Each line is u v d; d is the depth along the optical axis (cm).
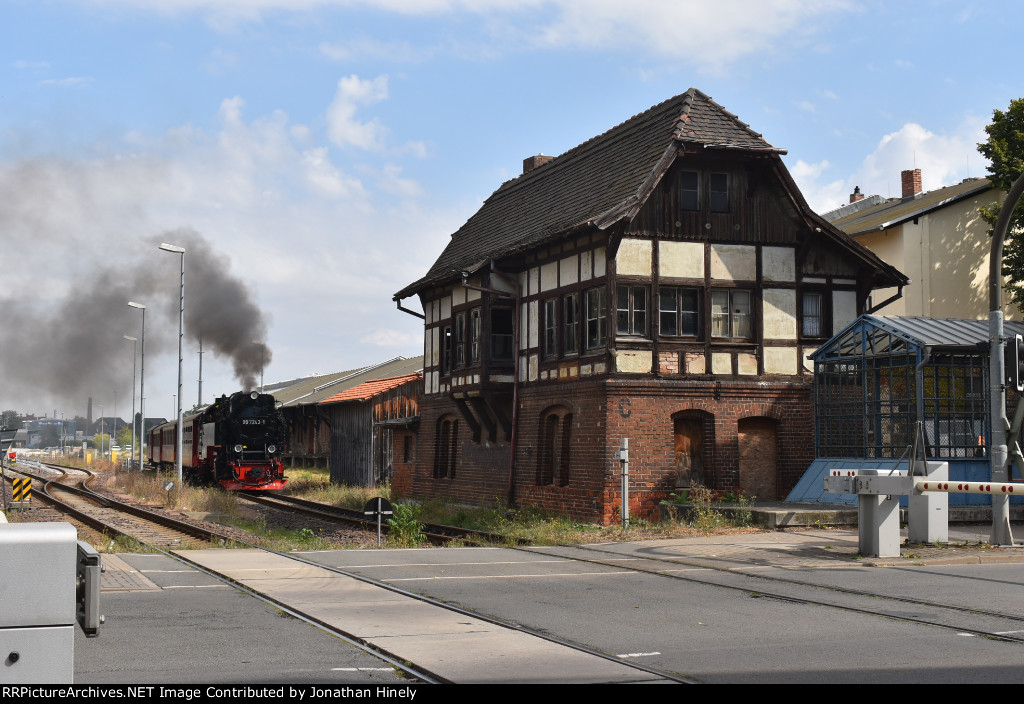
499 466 2659
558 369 2378
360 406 4103
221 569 1334
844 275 2377
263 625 927
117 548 1673
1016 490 1405
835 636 867
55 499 3231
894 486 1416
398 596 1103
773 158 2261
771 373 2289
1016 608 1004
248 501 3494
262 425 4056
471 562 1441
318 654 800
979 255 3288
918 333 2022
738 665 756
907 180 3934
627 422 2158
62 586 362
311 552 1584
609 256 2177
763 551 1526
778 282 2309
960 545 1548
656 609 1017
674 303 2238
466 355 2734
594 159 2622
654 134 2350
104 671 732
